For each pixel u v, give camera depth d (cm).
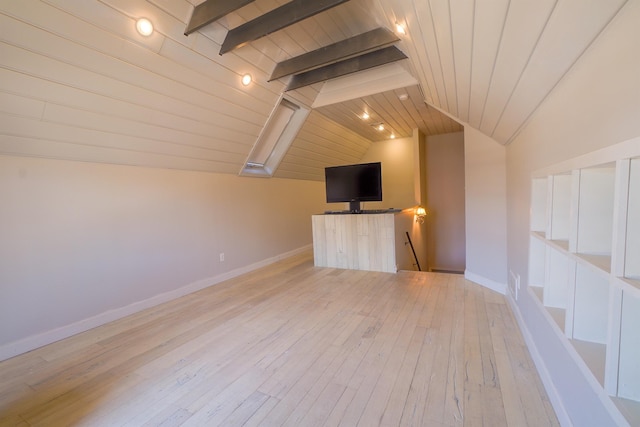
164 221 329
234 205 425
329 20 252
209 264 384
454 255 611
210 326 257
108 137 259
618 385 89
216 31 249
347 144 581
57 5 174
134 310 298
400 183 627
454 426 137
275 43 284
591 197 116
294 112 427
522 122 200
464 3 112
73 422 150
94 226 269
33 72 191
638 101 75
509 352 198
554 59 113
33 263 232
